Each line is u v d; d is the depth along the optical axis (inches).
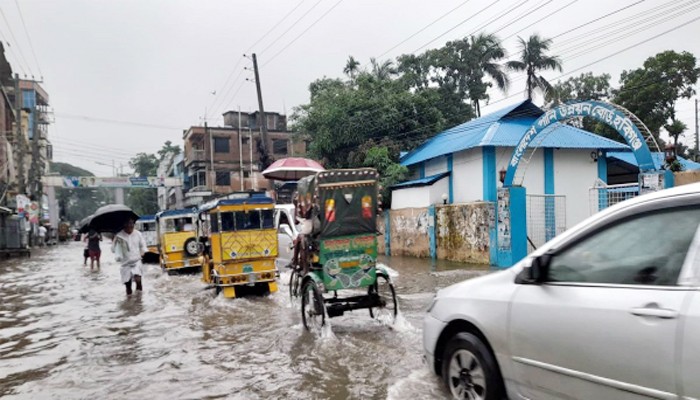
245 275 411.8
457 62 1186.6
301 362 226.4
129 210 447.2
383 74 1175.0
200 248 480.1
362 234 278.2
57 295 482.6
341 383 196.9
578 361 119.9
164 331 305.4
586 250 130.0
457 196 727.1
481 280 157.6
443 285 449.4
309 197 285.6
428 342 169.3
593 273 126.3
